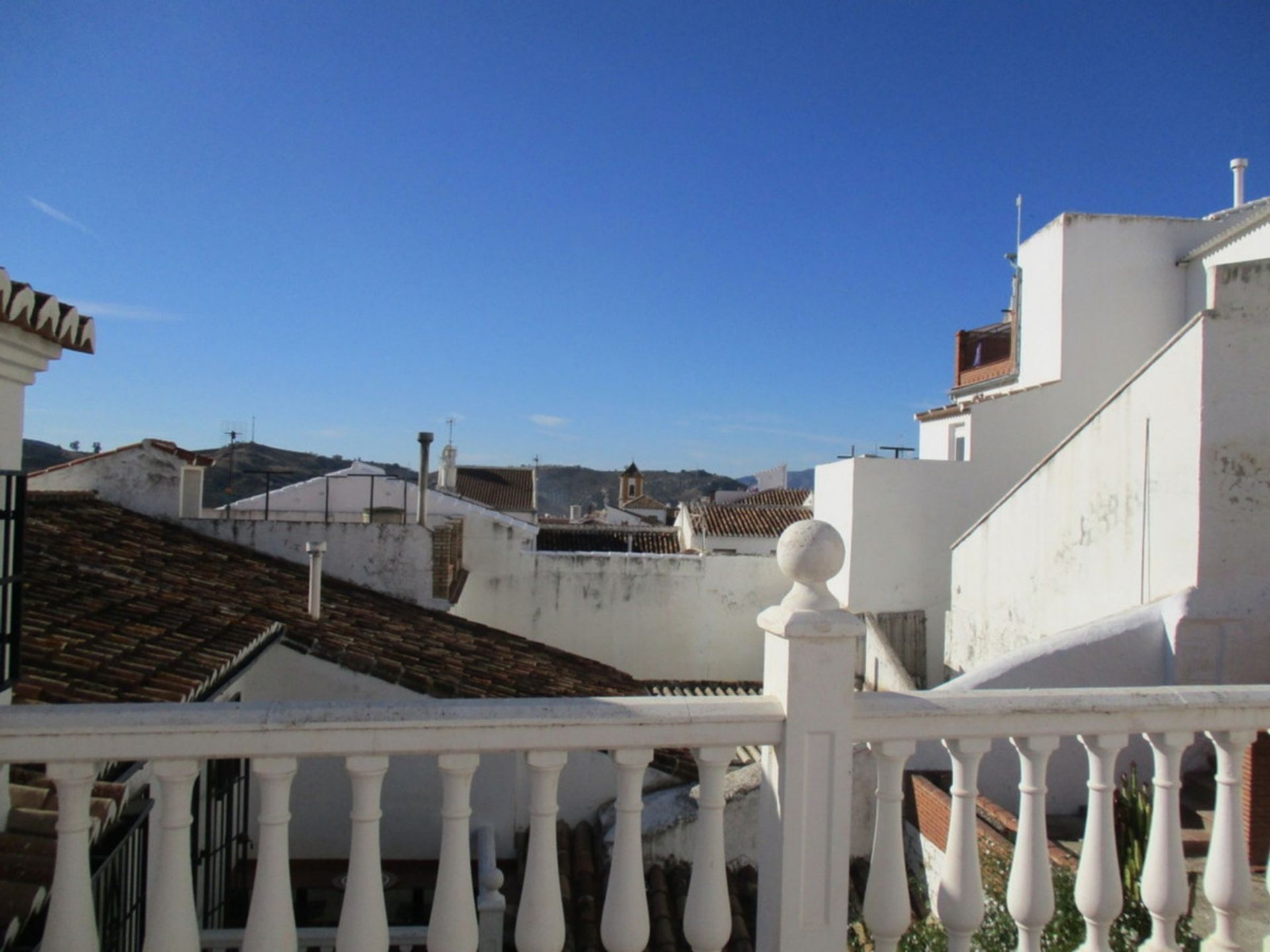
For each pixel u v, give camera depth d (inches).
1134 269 627.2
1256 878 189.5
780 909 104.3
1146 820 187.3
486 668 406.6
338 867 283.0
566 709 100.7
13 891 106.3
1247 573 287.1
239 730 94.0
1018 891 112.6
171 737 93.2
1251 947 128.6
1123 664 290.8
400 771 288.4
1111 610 343.3
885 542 630.5
